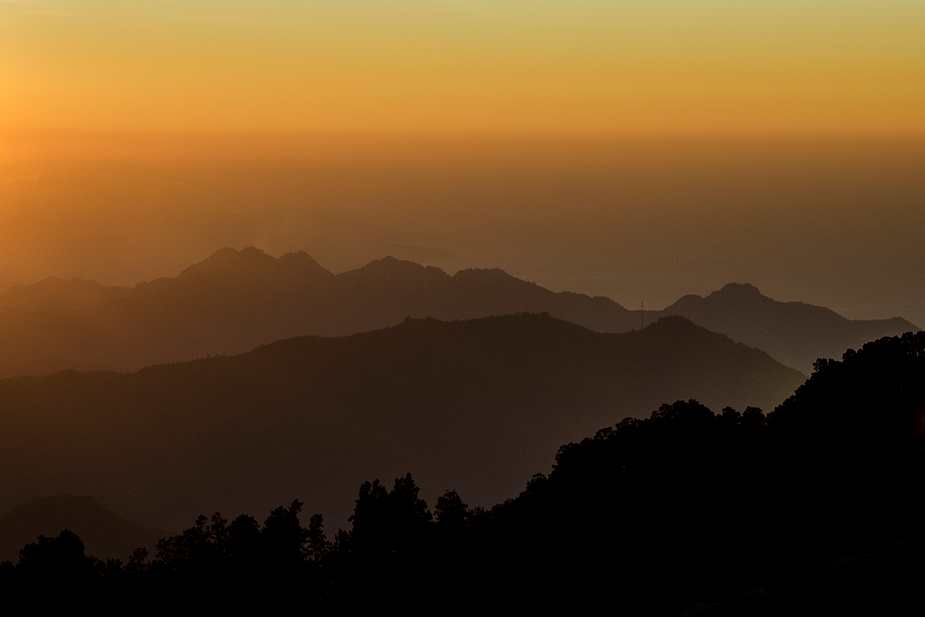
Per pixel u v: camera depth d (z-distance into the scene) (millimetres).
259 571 83250
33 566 81375
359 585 83688
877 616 51375
